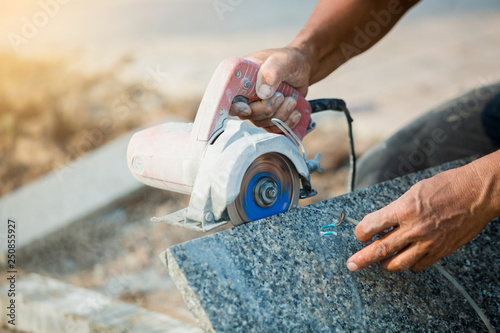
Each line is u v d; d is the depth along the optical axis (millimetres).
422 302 1388
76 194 3721
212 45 7812
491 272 1540
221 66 1323
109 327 2170
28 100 5441
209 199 1247
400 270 1325
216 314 1108
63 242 3396
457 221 1262
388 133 4445
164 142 1394
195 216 1260
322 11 1890
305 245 1319
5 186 4262
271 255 1257
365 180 2295
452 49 6973
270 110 1441
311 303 1232
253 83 1373
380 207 1527
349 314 1265
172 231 3424
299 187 1424
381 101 5344
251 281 1192
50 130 4914
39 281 2645
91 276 3074
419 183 1300
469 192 1258
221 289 1147
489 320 1436
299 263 1279
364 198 1534
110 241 3385
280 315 1175
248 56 1496
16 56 6641
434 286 1440
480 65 6207
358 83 6004
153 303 2732
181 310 2629
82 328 2252
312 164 1460
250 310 1148
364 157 2422
